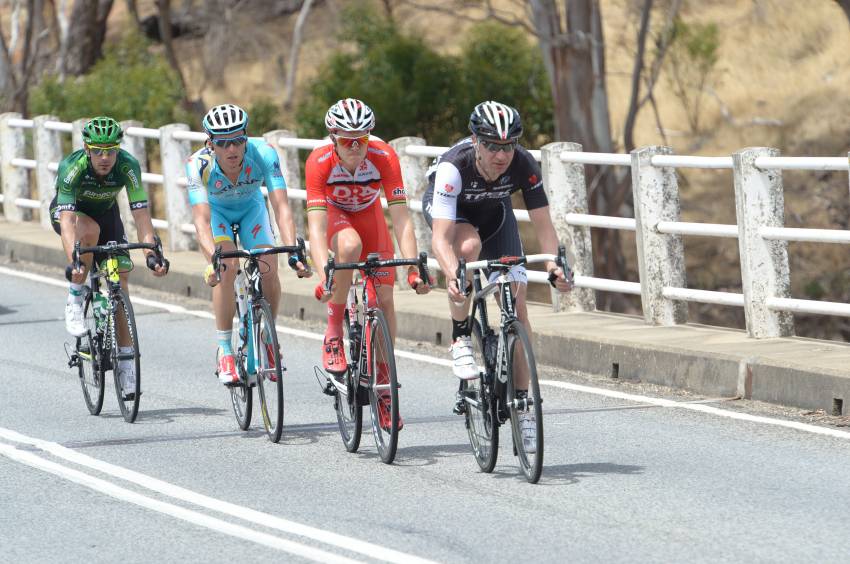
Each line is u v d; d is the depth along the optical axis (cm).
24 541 1450
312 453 1850
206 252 1900
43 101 6962
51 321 3112
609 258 5744
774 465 1727
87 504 1593
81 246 2033
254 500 1596
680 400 2164
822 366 2045
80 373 2175
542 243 1703
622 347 2352
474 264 1595
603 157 2659
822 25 8475
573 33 5588
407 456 1823
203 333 2950
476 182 1683
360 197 1861
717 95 8150
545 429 1978
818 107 7900
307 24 9625
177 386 2378
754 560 1328
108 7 8819
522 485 1644
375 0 8750
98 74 7131
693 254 6931
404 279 3136
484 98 6912
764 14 8662
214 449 1883
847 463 1730
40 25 7988
